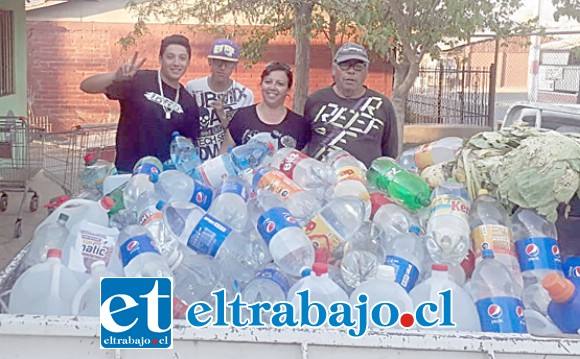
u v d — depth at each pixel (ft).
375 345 6.17
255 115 13.01
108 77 13.47
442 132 36.91
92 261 7.61
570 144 8.10
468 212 8.09
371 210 8.57
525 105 19.12
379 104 13.47
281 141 12.71
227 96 15.10
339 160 9.66
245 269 7.52
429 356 6.18
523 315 7.10
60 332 6.23
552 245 7.76
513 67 58.80
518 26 21.88
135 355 6.31
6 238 21.77
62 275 7.09
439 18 18.78
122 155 13.53
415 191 8.55
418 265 7.52
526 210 7.97
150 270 7.01
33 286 6.98
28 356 6.25
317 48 41.22
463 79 41.14
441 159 10.01
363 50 13.30
